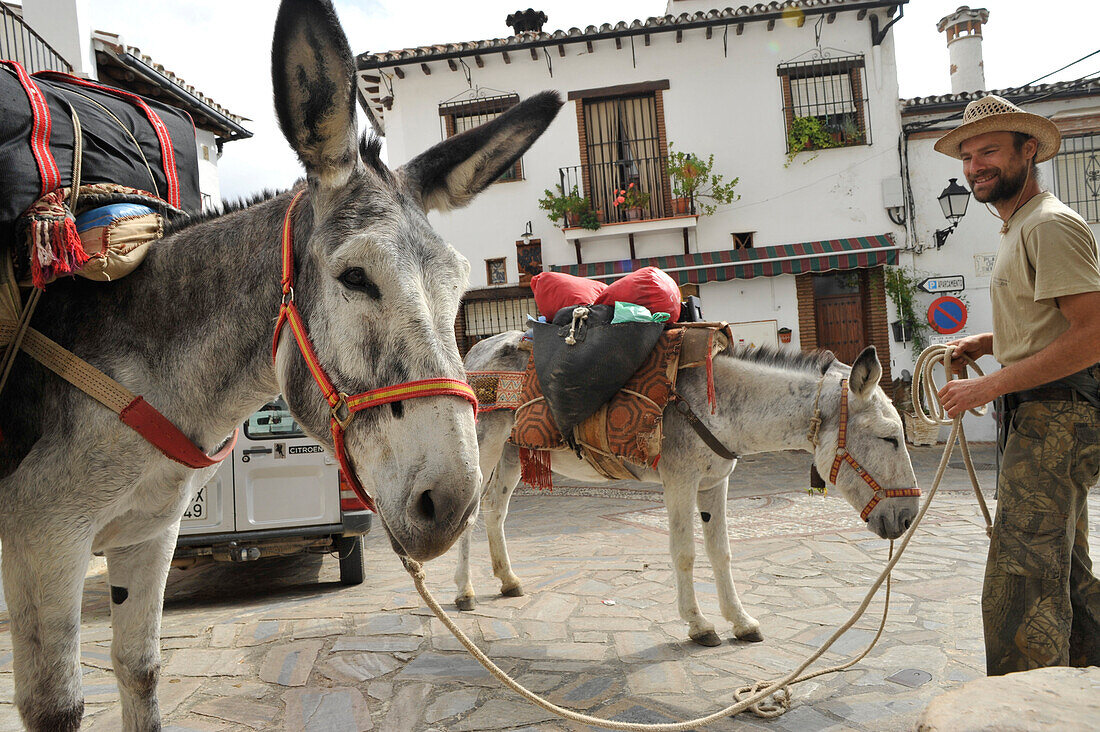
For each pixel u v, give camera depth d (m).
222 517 5.47
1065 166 12.97
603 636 3.98
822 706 3.01
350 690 3.30
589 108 14.00
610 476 4.12
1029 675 1.34
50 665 1.67
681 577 3.82
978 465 10.39
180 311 1.80
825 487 4.08
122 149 1.97
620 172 14.03
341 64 1.46
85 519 1.70
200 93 11.15
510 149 1.93
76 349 1.75
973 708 1.21
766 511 7.77
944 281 13.06
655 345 3.82
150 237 1.82
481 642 3.92
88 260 1.66
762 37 13.60
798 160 13.61
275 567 6.73
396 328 1.40
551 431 3.99
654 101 13.94
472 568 5.79
